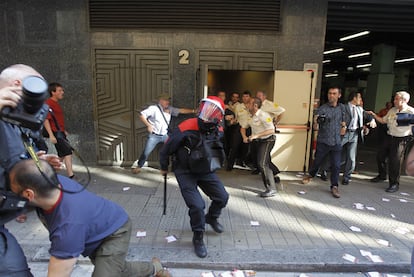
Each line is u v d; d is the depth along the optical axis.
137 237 3.34
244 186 5.08
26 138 1.79
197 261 2.92
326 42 11.75
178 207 4.16
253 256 3.01
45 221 1.73
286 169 5.85
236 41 5.71
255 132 4.51
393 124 4.86
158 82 5.83
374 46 12.60
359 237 3.42
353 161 5.22
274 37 5.70
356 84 22.19
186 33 5.67
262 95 5.35
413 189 5.09
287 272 2.90
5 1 5.56
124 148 6.04
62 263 1.66
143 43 5.71
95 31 5.66
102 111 5.94
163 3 5.59
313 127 5.66
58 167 2.00
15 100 1.41
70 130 5.98
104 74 5.82
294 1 5.59
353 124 5.05
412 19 6.52
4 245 1.74
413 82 20.09
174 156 3.09
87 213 1.78
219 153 3.04
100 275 1.88
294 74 5.54
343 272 2.90
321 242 3.30
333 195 4.68
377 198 4.65
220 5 5.61
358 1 5.61
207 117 2.83
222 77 6.29
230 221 3.78
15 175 1.59
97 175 5.52
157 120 5.38
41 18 5.62
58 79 5.82
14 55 5.75
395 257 3.01
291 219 3.86
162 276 2.42
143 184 5.07
